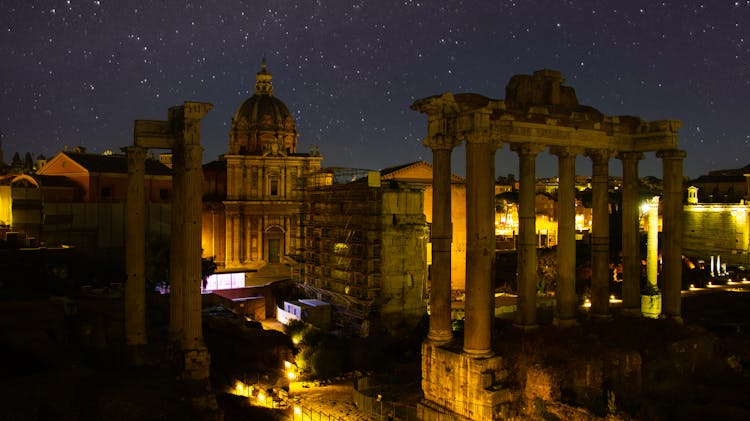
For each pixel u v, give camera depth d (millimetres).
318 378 42250
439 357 28531
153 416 24266
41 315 34781
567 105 33719
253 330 50344
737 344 38844
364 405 33188
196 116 31672
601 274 34969
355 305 67188
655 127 35344
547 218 98562
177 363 31047
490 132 27250
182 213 32281
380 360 47469
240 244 91812
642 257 78375
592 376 28156
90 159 78500
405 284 67812
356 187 69875
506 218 100812
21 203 63844
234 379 37562
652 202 50594
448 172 29062
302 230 82938
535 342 29109
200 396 27078
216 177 98062
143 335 32188
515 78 32688
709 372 33125
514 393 26859
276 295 75688
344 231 71562
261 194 93000
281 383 39312
